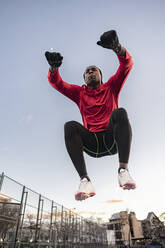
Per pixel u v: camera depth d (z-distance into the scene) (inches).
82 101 85.4
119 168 63.7
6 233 353.4
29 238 416.8
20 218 388.5
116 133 64.4
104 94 83.7
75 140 69.2
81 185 64.4
